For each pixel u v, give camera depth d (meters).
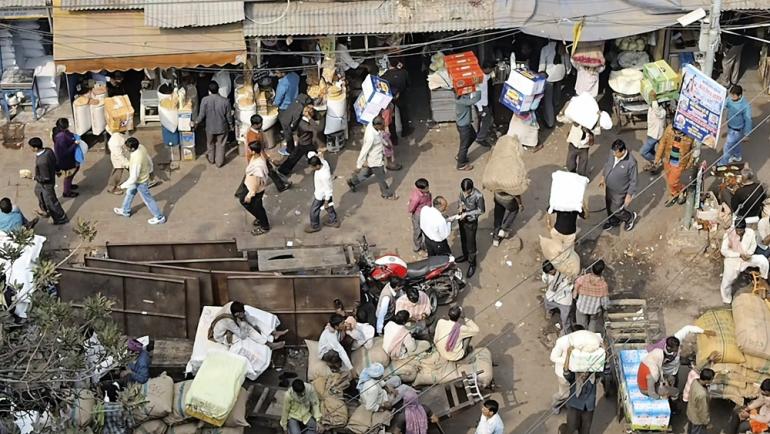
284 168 20.94
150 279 17.78
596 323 18.33
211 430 16.41
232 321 17.28
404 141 21.95
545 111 21.94
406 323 17.70
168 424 16.38
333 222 20.14
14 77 21.69
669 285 19.33
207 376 16.38
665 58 21.83
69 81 21.45
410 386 17.12
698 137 19.17
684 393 16.62
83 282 17.88
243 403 16.62
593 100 20.36
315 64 21.59
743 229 18.56
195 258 18.64
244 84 21.30
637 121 22.05
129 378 16.69
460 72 20.83
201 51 20.50
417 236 19.41
